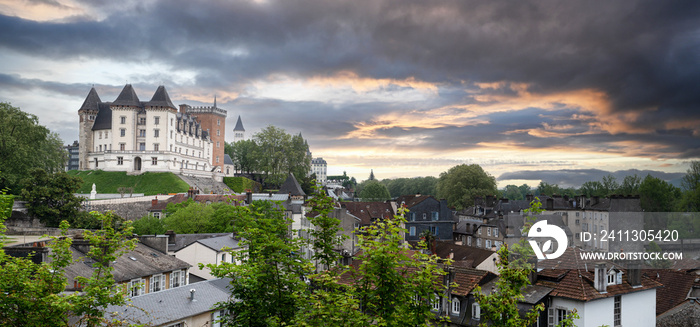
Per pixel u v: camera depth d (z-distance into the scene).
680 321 39.81
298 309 19.30
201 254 60.94
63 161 174.00
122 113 165.88
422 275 18.42
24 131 120.62
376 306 18.70
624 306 35.47
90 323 20.47
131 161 165.00
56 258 21.11
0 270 19.31
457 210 147.62
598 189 108.00
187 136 183.25
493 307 19.70
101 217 21.78
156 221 90.25
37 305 19.27
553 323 34.00
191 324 38.09
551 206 101.69
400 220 19.08
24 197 95.69
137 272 46.06
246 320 19.67
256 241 20.06
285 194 139.50
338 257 20.88
